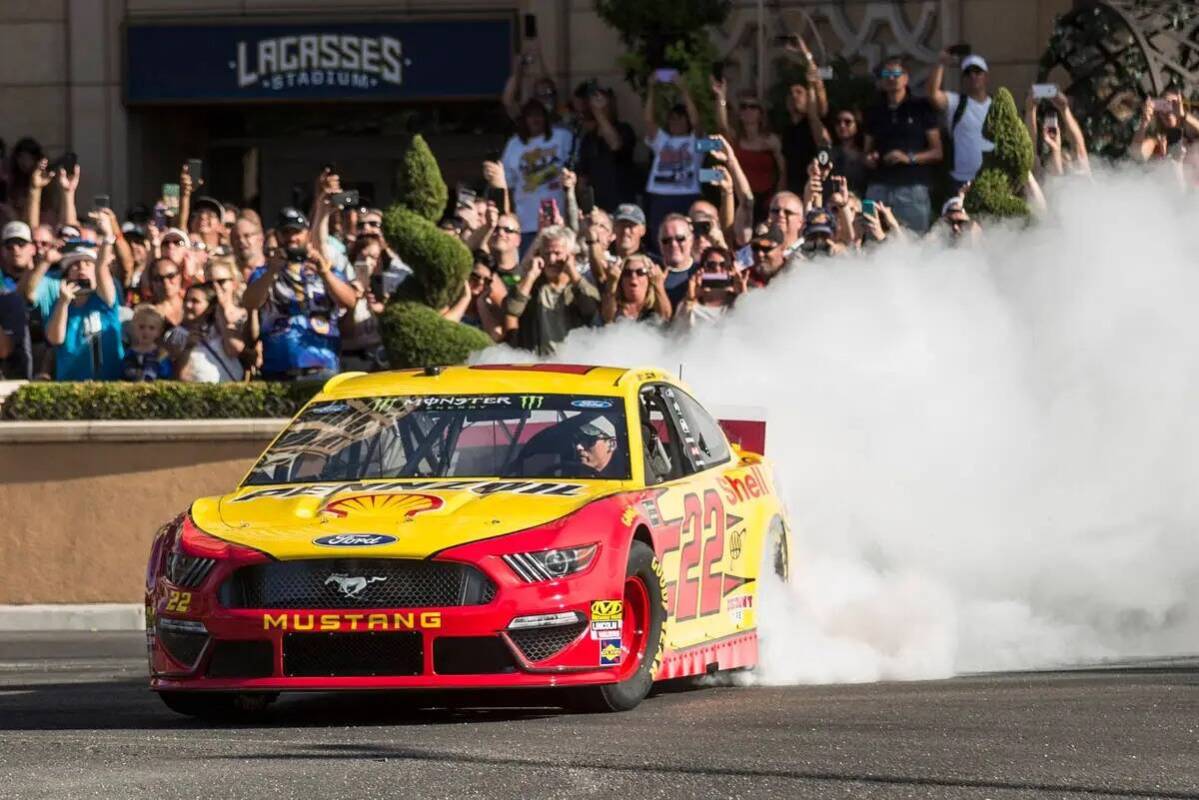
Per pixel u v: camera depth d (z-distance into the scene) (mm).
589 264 25422
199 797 9883
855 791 9953
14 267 26484
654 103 30312
